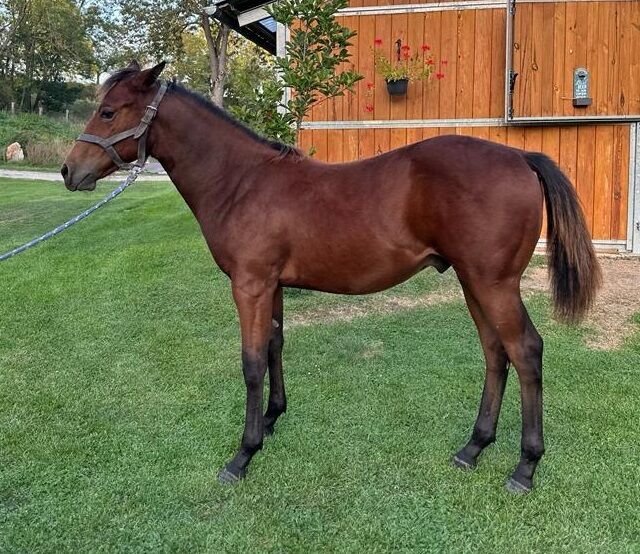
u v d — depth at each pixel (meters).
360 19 7.17
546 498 2.50
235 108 5.31
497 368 2.69
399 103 7.21
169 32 28.27
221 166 2.71
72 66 37.69
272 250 2.60
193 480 2.69
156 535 2.31
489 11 6.88
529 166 2.45
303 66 5.27
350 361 4.11
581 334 4.56
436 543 2.24
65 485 2.66
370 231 2.47
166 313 5.17
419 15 7.03
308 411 3.37
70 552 2.23
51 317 5.06
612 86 6.67
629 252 6.96
